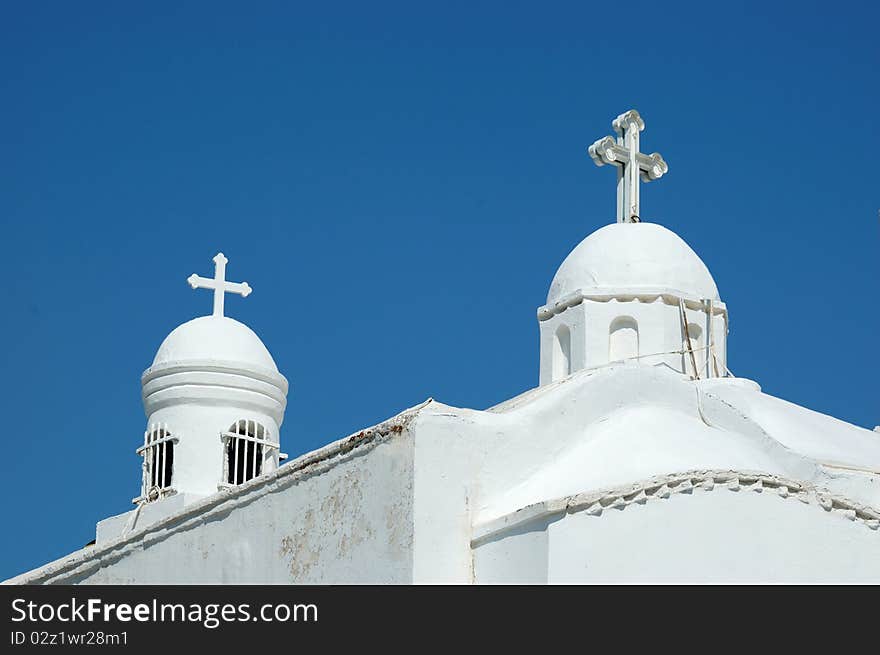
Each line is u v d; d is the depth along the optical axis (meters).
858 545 22.48
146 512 34.78
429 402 23.08
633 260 29.28
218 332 36.00
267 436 35.84
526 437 23.41
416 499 22.31
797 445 25.48
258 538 25.34
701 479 22.00
